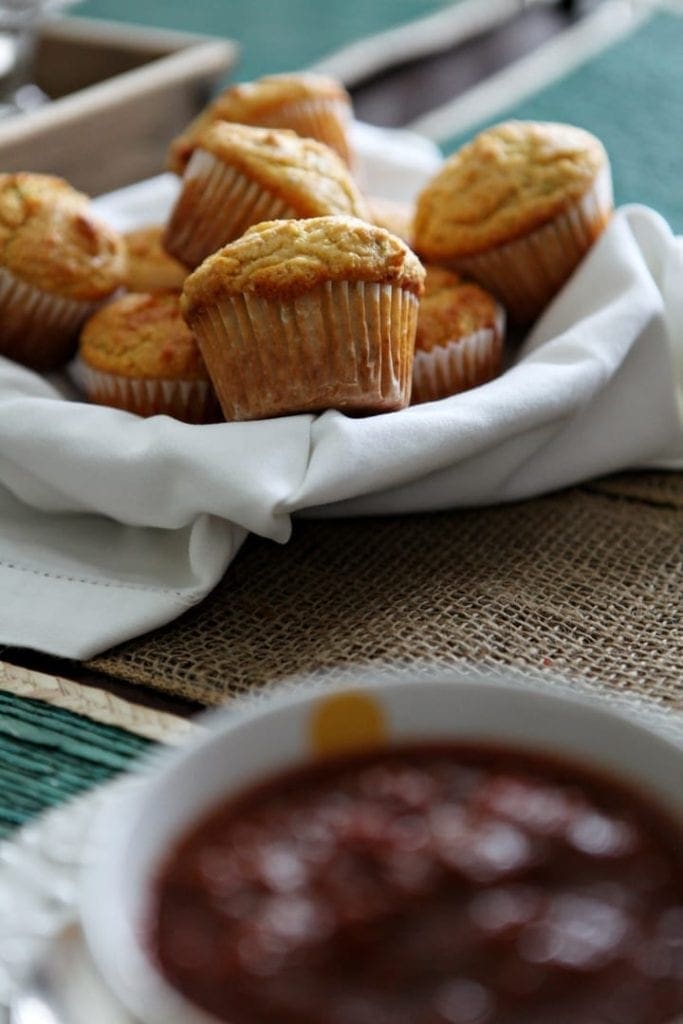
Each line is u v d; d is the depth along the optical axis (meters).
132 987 0.45
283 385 0.64
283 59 1.24
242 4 1.41
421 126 1.06
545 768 0.50
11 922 0.50
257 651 0.61
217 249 0.71
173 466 0.63
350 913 0.47
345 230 0.64
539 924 0.47
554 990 0.46
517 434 0.66
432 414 0.64
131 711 0.58
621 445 0.69
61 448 0.65
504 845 0.48
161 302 0.70
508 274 0.72
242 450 0.63
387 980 0.46
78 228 0.71
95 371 0.69
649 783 0.49
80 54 0.99
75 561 0.65
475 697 0.51
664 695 0.58
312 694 0.50
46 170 0.88
